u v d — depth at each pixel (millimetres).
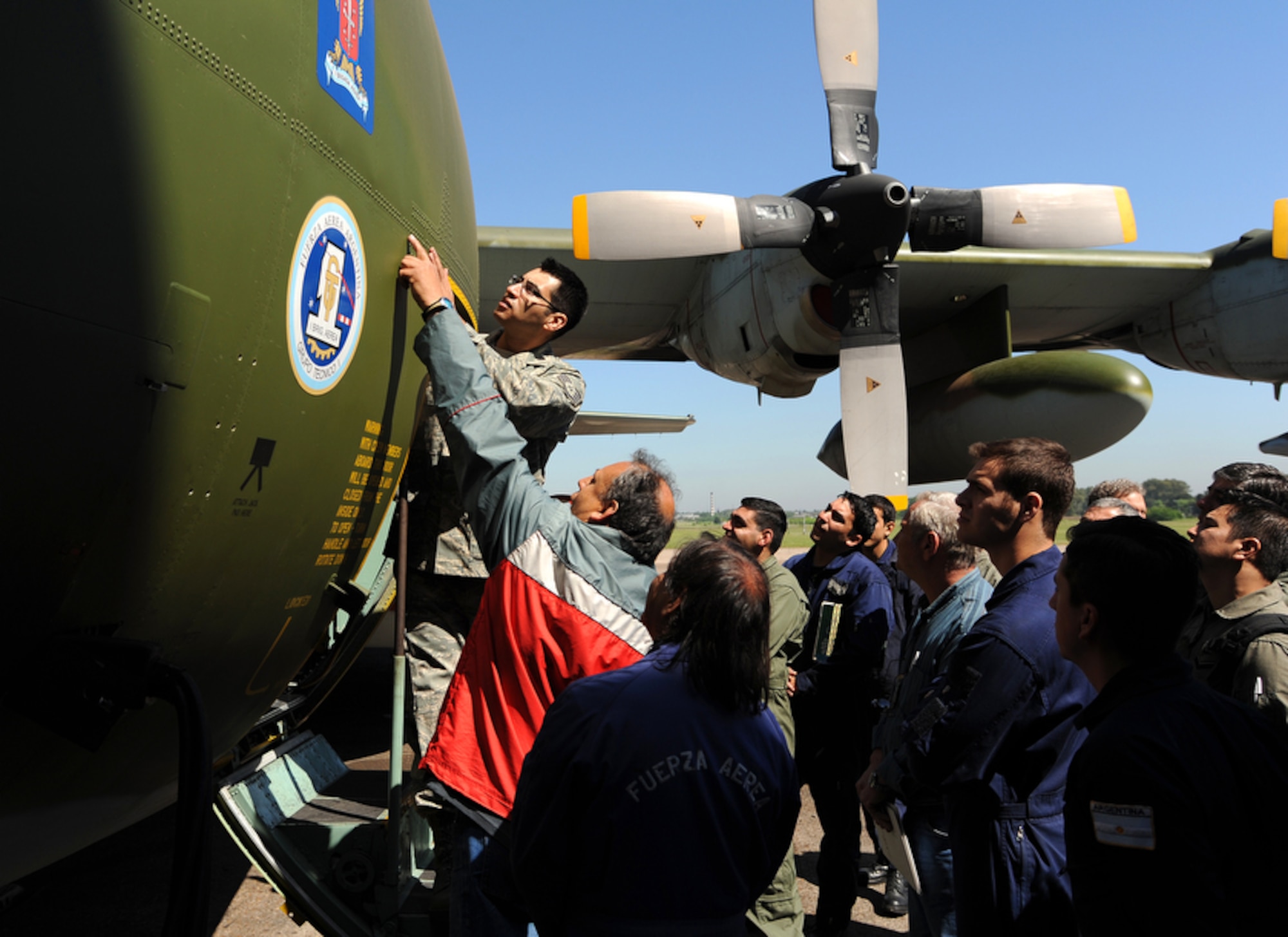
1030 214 6062
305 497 1696
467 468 1799
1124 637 1332
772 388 7883
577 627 1609
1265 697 1925
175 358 1226
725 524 3475
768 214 5863
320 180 1538
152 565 1322
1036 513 1926
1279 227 7840
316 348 1583
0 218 954
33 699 1173
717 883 1230
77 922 3125
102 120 1067
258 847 2178
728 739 1269
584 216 5734
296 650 2010
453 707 1695
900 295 9180
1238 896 1159
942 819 2098
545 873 1251
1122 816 1180
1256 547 2098
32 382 1016
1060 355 8039
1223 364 9422
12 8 959
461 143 2428
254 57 1334
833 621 3207
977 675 1763
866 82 6223
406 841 2338
